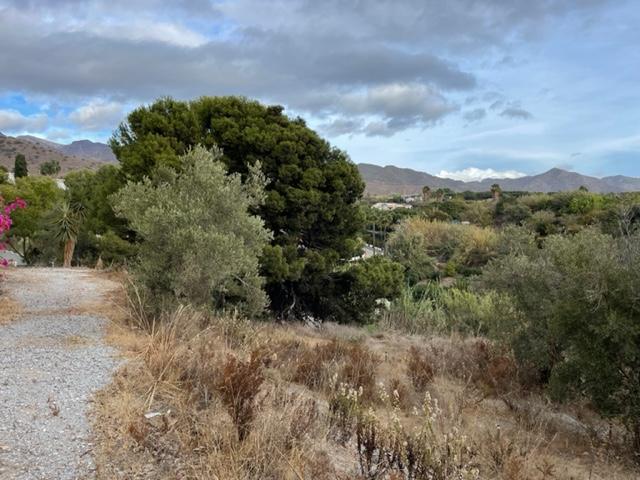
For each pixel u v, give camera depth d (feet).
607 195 164.45
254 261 28.22
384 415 18.67
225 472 10.62
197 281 25.02
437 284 87.76
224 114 46.60
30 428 12.59
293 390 19.61
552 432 20.33
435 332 49.26
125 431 12.56
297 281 46.96
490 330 30.19
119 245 54.29
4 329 24.09
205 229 26.50
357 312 51.01
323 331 44.14
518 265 27.61
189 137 45.27
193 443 12.12
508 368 27.61
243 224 28.68
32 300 32.63
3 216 36.47
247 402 13.29
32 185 113.60
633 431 19.42
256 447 11.67
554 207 170.60
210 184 28.04
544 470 14.71
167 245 25.64
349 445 14.33
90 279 45.37
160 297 26.11
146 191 28.53
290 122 48.67
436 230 150.20
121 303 31.04
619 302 18.97
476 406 22.17
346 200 50.49
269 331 33.83
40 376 16.81
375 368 26.73
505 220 177.17
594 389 19.58
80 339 22.34
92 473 10.62
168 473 10.90
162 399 15.06
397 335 46.06
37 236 103.76
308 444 12.73
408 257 120.57
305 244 49.08
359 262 52.49
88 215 76.79
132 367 17.87
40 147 560.20
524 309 27.04
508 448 15.35
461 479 11.34
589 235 24.91
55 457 11.18
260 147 43.75
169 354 17.76
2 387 15.57
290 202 44.04
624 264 19.93
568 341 21.07
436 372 27.66
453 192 315.78
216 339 21.61
